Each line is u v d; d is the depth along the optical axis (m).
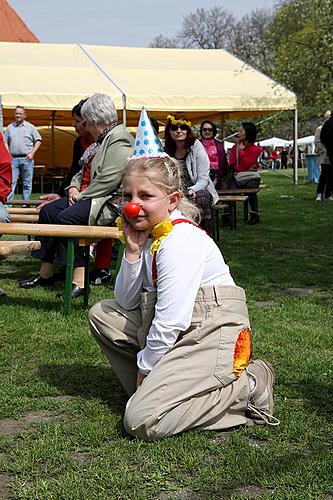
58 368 4.08
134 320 3.34
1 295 5.97
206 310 3.12
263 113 22.25
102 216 5.86
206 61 20.94
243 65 20.41
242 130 11.93
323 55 22.84
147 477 2.71
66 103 17.17
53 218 6.25
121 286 3.26
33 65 18.38
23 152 14.83
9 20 29.58
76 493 2.59
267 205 15.60
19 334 4.78
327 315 5.54
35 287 6.43
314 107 24.94
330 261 8.23
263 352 4.40
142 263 3.19
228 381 3.11
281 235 10.55
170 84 18.59
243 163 11.99
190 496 2.61
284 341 4.67
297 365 4.12
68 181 7.29
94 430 3.13
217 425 3.14
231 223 11.39
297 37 23.27
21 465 2.80
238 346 3.12
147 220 3.09
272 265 7.91
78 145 7.18
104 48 20.75
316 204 15.70
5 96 16.75
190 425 3.08
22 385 3.80
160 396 3.01
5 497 2.59
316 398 3.62
